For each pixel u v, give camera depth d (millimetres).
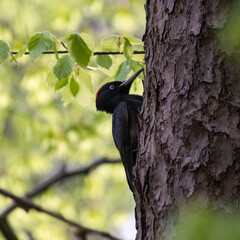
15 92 20359
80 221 18781
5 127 22594
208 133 6312
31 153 20141
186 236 3307
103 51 9484
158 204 6738
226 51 6312
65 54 8805
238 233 3250
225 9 6387
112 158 18906
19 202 10930
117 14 19297
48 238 17734
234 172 6094
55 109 19094
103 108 12102
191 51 6609
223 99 6305
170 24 6930
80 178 22141
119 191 22031
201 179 6250
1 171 19703
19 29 20609
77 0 19734
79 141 18828
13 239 10273
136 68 9742
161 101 6961
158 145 6863
